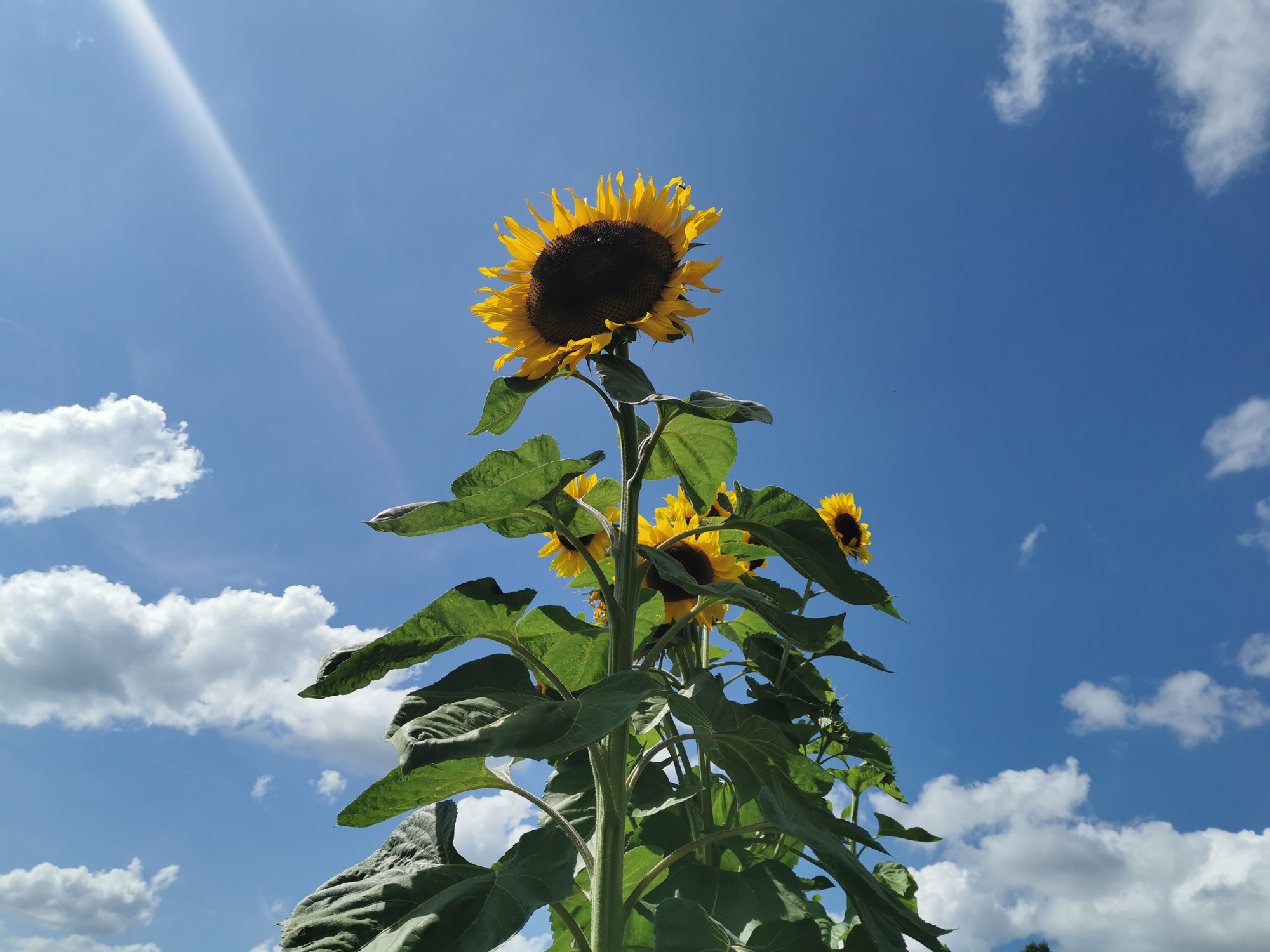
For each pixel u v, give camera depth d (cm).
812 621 108
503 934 84
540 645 116
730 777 113
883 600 108
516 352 114
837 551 108
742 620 156
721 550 142
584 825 119
